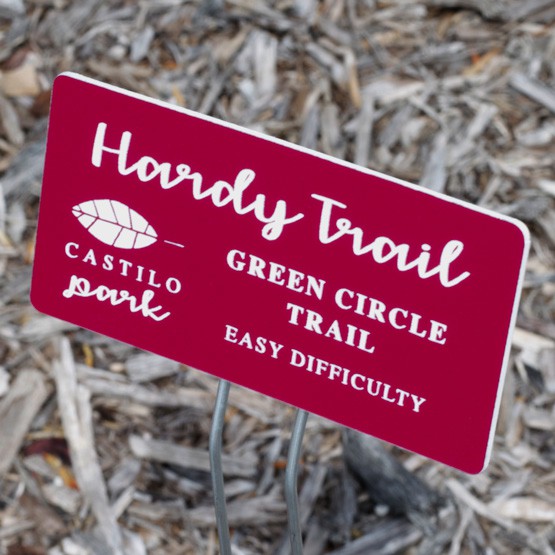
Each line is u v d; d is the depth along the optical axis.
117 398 1.55
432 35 1.99
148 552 1.43
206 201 0.86
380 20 2.00
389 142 1.85
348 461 1.49
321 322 0.86
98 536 1.44
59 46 1.92
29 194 1.74
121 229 0.90
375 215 0.81
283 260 0.85
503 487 1.50
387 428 0.87
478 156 1.83
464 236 0.78
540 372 1.60
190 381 1.58
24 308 1.63
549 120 1.88
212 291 0.89
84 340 1.60
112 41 1.94
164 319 0.92
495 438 1.54
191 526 1.45
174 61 1.93
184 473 1.49
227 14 1.97
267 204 0.84
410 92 1.90
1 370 1.56
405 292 0.82
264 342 0.89
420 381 0.84
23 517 1.44
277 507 1.47
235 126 0.83
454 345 0.81
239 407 1.56
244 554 1.43
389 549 1.43
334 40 1.97
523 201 1.78
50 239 0.94
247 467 1.50
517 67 1.94
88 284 0.94
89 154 0.89
